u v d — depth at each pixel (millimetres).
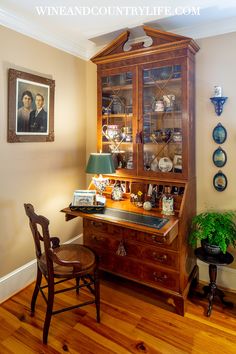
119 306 2084
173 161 2229
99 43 2670
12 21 2047
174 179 2184
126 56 2309
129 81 2371
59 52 2549
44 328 1702
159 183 2258
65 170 2744
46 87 2402
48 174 2539
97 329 1831
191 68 2152
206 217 2070
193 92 2236
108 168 2295
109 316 1964
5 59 2041
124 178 2457
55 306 2066
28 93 2232
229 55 2143
